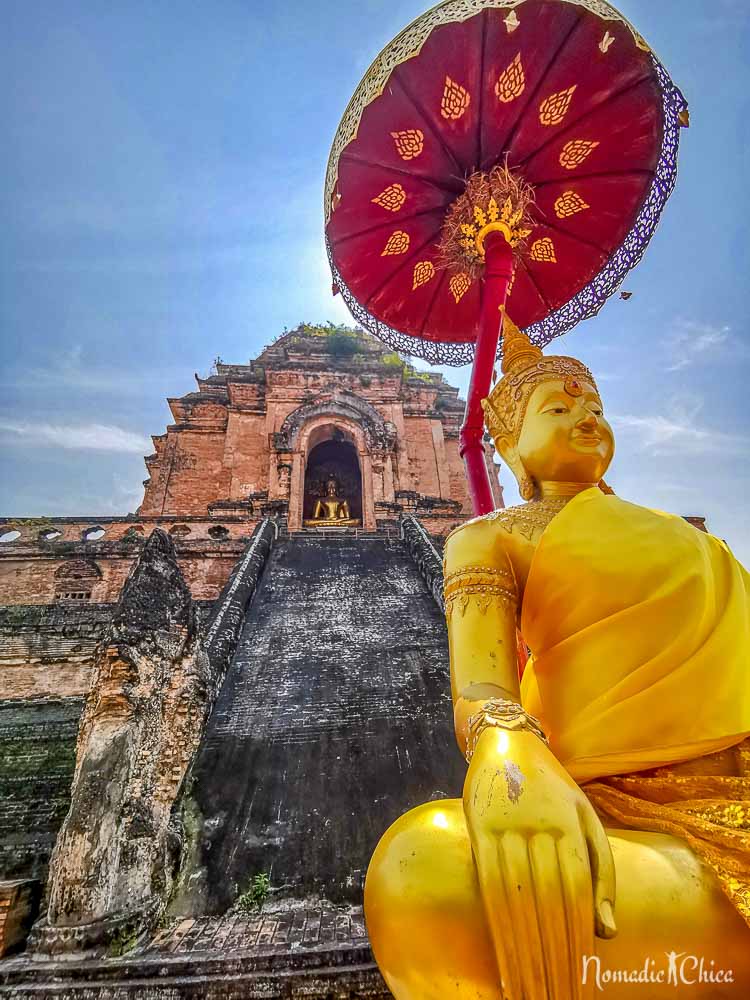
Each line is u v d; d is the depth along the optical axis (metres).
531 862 2.09
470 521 4.04
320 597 17.50
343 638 15.02
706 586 3.15
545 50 6.23
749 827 2.43
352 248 7.65
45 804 10.15
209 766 10.42
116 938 7.20
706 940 2.17
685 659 2.99
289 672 13.43
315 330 42.88
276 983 6.49
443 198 7.41
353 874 8.60
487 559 3.68
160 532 12.28
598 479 4.21
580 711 3.09
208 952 7.04
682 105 6.37
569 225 7.45
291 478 30.30
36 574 20.86
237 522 24.20
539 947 1.99
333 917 7.83
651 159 6.84
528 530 3.79
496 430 4.72
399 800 9.85
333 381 36.03
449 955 2.10
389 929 2.21
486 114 6.71
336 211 7.27
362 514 31.94
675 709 2.88
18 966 6.84
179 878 8.52
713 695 2.90
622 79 6.38
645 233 7.14
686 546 3.30
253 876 8.54
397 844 2.38
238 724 11.53
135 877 7.90
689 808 2.62
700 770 2.87
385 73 5.88
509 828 2.16
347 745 11.01
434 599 17.33
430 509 31.16
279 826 9.34
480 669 3.27
